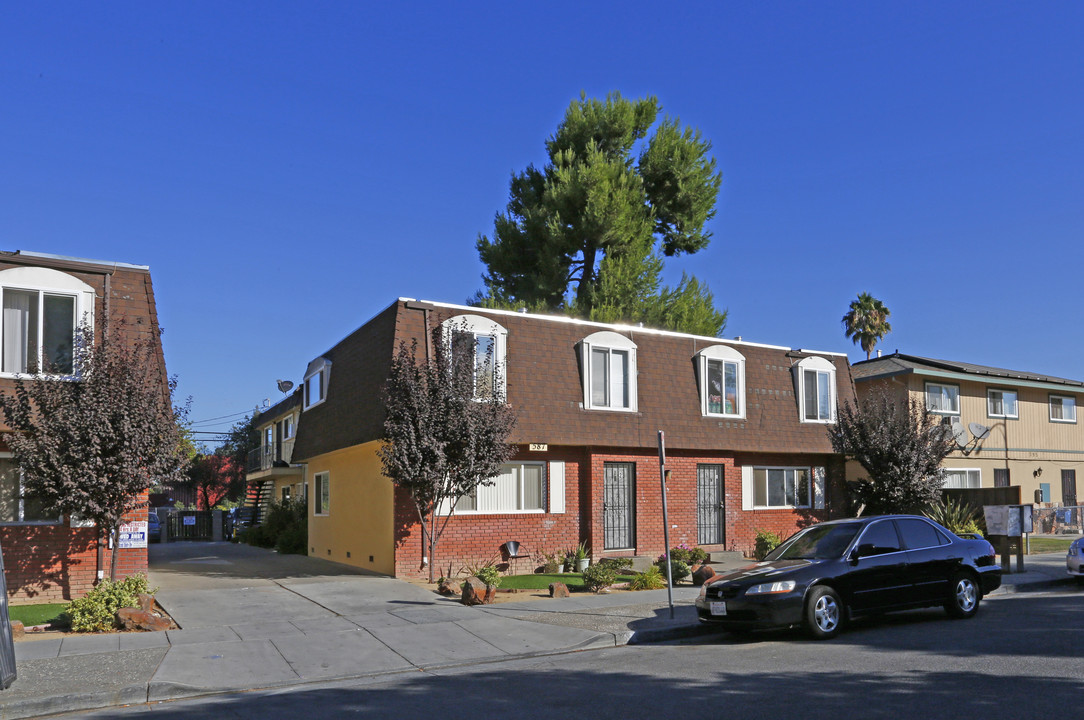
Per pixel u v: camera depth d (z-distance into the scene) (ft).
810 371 85.20
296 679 33.81
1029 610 46.26
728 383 79.25
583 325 71.87
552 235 109.50
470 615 45.78
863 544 41.42
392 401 57.11
